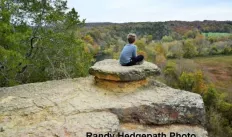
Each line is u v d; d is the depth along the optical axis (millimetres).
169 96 8219
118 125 6766
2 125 6656
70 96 8234
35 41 16641
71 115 7102
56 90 8742
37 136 6148
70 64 17469
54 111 7301
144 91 8641
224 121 42125
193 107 7668
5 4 12984
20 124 6719
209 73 62094
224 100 49625
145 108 7594
